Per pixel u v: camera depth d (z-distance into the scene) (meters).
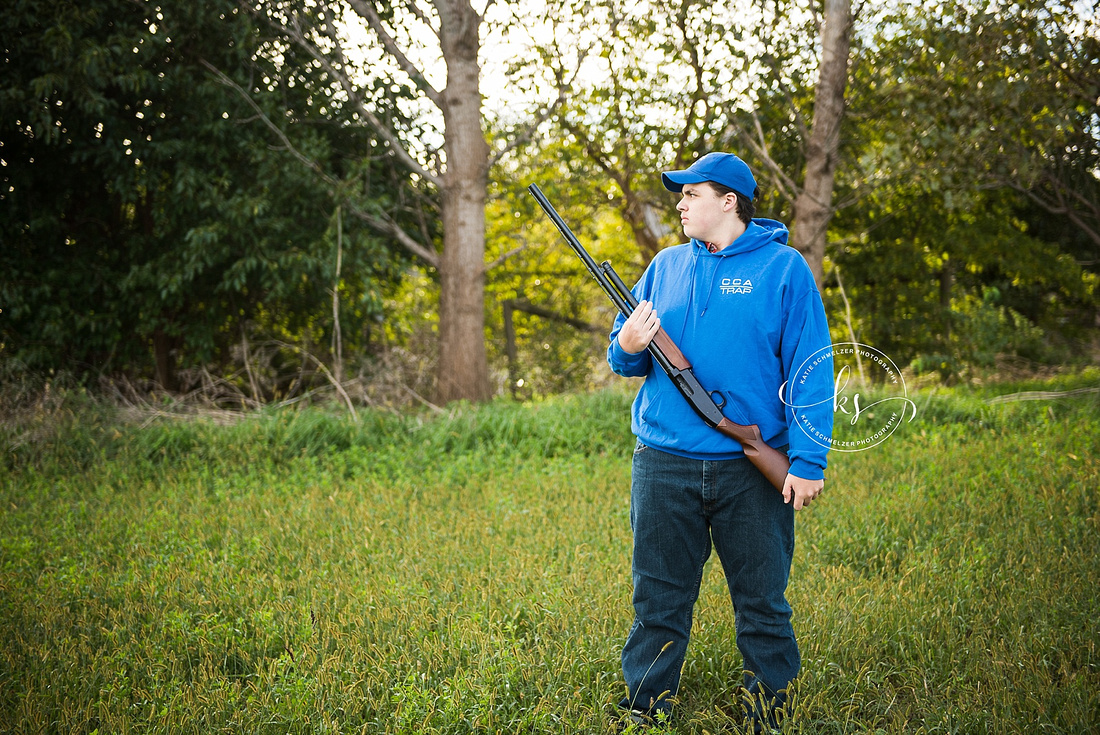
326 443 7.49
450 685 2.85
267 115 9.11
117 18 8.75
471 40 9.50
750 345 2.54
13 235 8.96
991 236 13.58
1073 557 3.85
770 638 2.61
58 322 8.80
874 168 10.18
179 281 8.74
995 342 13.21
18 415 7.40
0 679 2.90
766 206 11.31
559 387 12.63
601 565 4.01
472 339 9.60
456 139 9.54
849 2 9.46
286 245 9.28
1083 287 14.90
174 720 2.63
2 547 4.57
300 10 9.45
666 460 2.61
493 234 13.69
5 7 7.93
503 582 3.82
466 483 6.34
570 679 2.93
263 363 9.58
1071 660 2.95
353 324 10.31
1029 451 6.28
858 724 2.69
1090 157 10.41
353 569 4.10
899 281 14.17
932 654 3.06
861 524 4.64
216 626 3.38
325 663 2.91
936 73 9.95
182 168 8.72
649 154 12.49
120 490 6.16
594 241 15.34
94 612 3.55
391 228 9.59
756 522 2.56
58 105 8.32
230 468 6.89
